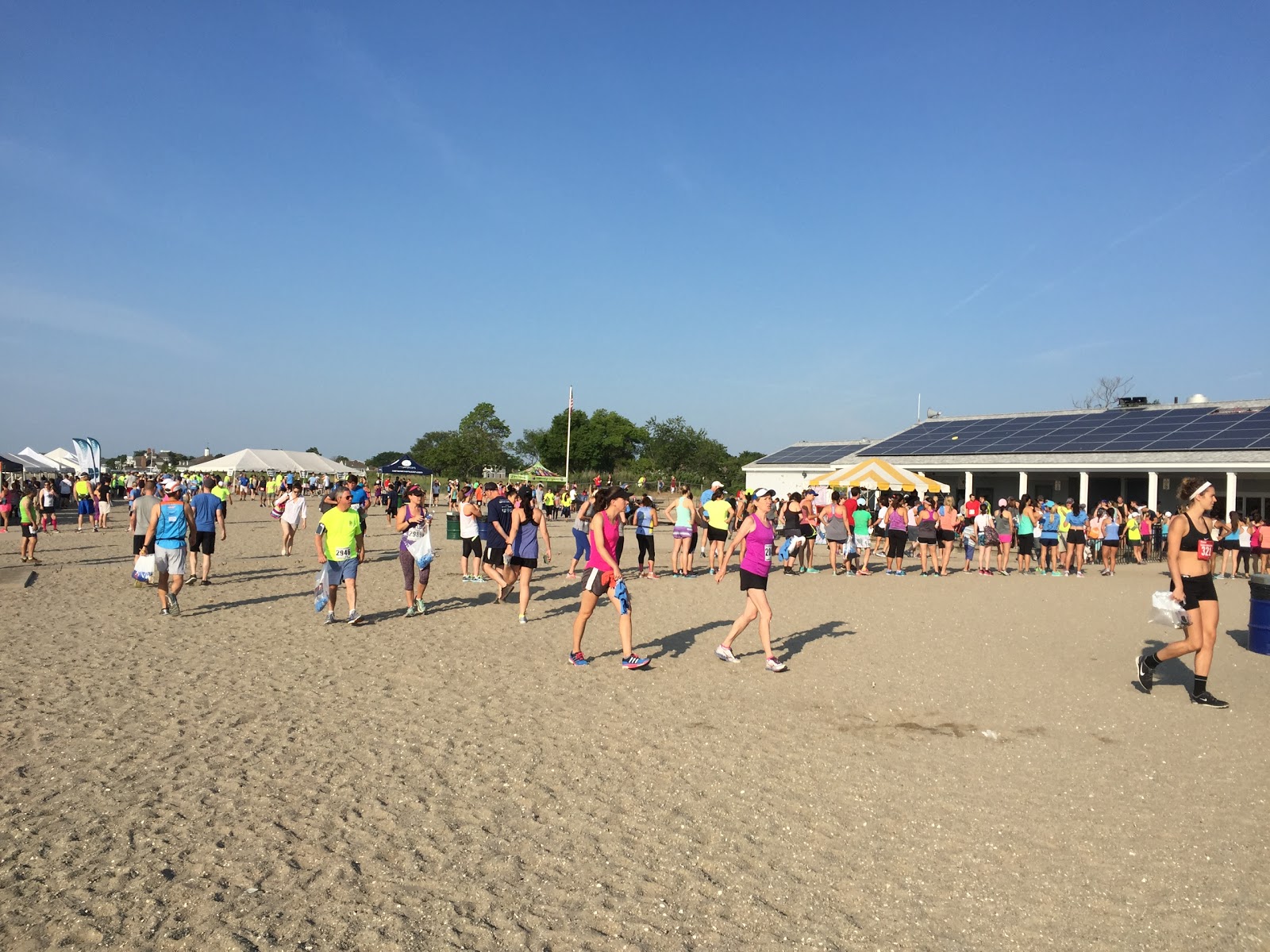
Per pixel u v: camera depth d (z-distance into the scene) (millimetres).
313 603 12477
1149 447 30766
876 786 5289
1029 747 6168
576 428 104625
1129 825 4719
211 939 3287
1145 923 3643
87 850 4051
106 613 11258
